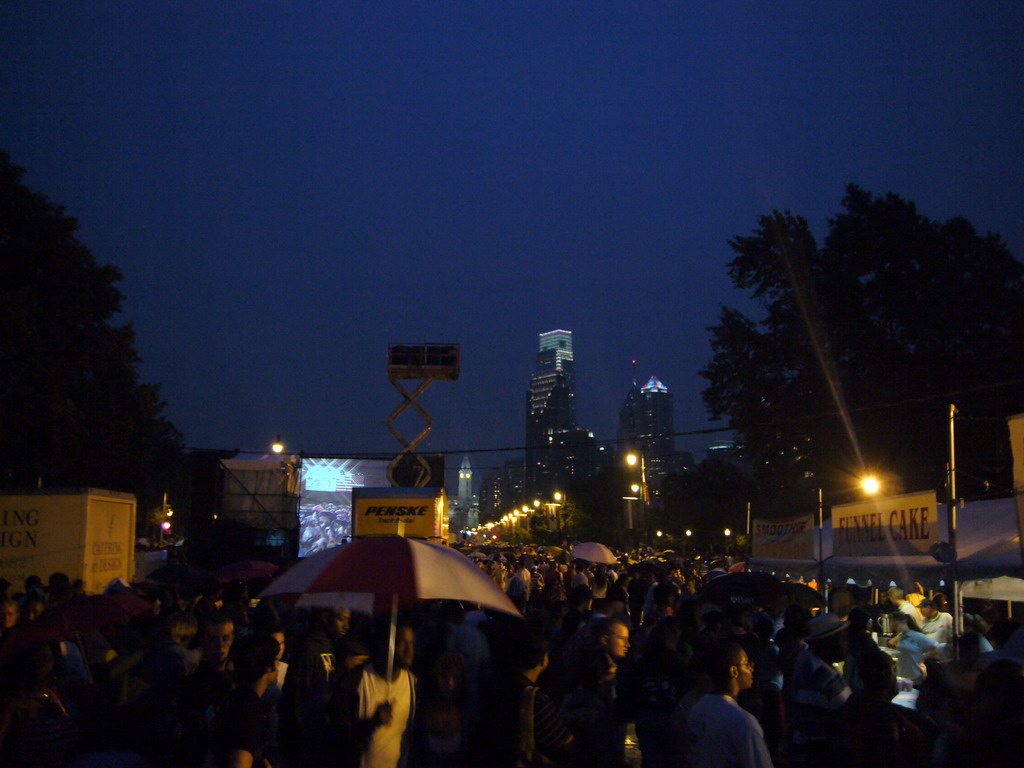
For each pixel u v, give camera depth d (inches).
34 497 629.0
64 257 1168.2
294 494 1005.8
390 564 203.9
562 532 3393.2
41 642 252.7
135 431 1266.0
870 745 202.4
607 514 3275.1
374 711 226.8
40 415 1043.9
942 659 400.8
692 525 2792.8
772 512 1829.5
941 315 1232.2
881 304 1289.4
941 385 1191.6
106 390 1237.7
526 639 193.5
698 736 199.9
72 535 630.5
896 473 1227.2
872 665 212.5
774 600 407.2
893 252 1288.1
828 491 1343.5
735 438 1552.7
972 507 505.7
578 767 218.8
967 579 422.0
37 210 1154.7
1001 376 1159.6
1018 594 445.1
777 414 1362.0
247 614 463.2
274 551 972.6
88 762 177.6
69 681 274.8
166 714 235.1
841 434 1285.7
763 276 1444.4
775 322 1423.5
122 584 495.5
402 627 244.2
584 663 250.4
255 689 205.0
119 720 191.9
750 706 321.1
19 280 1151.0
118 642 409.1
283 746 261.3
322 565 206.4
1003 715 157.6
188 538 970.7
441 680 211.8
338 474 1038.4
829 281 1327.5
